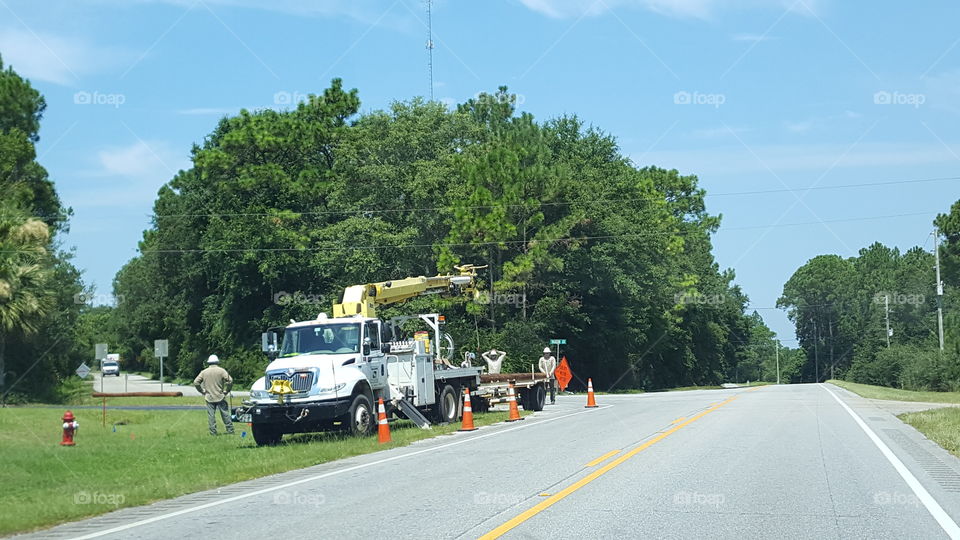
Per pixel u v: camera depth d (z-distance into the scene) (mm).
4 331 35656
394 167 54719
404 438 20531
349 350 22250
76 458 18000
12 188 43219
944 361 59375
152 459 17797
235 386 60656
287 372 20891
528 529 9289
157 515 11148
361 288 24969
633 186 66938
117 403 40406
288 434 24391
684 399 37844
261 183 57750
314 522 10141
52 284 38906
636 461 14984
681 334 79625
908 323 106625
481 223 49312
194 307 76375
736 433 20031
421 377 24406
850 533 9016
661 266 66750
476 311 50812
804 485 12234
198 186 68375
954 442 17156
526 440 19547
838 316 130625
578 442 18578
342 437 21781
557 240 55406
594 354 66562
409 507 10898
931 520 9680
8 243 35594
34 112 48875
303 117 60250
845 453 16016
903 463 14602
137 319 89875
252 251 57875
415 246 53219
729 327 117250
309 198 58312
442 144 57531
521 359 50938
